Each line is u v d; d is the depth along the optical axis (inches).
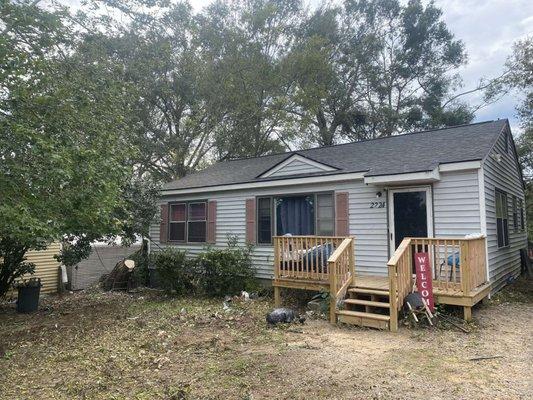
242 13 933.2
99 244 679.1
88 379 193.5
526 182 681.6
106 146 302.0
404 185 354.3
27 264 430.6
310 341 244.5
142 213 488.7
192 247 507.2
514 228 478.9
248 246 440.5
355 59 1104.8
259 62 904.9
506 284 405.7
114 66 388.5
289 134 975.6
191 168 874.1
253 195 454.3
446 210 332.8
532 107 706.8
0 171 234.4
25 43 287.6
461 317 278.2
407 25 1130.7
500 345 224.1
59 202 261.1
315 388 170.6
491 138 363.3
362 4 1130.7
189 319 317.4
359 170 370.9
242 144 921.5
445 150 363.6
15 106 251.3
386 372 187.0
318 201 408.2
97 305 415.2
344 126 1129.4
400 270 274.8
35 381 194.9
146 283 532.4
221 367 201.3
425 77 1152.2
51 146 234.2
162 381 186.1
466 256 269.1
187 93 816.3
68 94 280.8
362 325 275.0
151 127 786.8
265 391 169.6
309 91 933.8
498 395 158.4
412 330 259.9
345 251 307.6
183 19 764.6
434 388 167.0
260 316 317.4
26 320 350.3
